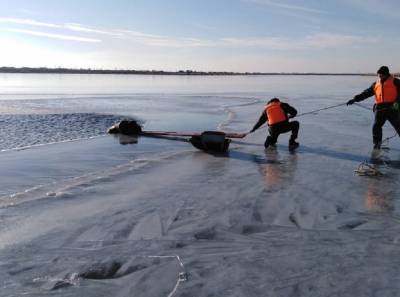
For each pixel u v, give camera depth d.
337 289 3.59
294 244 4.67
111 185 7.82
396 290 3.55
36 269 4.24
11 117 20.73
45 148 12.26
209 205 6.34
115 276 4.07
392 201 6.39
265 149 11.48
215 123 18.97
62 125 18.31
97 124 18.77
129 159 10.63
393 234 4.93
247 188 7.32
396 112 10.48
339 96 39.66
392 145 11.73
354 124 16.69
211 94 44.38
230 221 5.57
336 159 9.86
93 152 11.61
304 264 4.10
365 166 8.93
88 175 8.71
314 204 6.30
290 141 11.73
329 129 15.23
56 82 101.31
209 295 3.58
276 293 3.56
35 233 5.30
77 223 5.65
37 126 17.92
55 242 4.98
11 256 4.58
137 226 5.47
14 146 13.35
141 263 4.29
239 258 4.32
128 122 14.89
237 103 30.67
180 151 11.47
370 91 10.88
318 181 7.74
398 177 7.96
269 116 11.64
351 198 6.58
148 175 8.61
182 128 17.38
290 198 6.64
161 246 4.74
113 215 5.95
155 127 17.73
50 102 31.45
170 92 49.47
